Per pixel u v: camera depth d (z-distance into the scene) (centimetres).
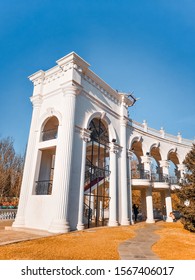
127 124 1998
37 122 1470
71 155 1184
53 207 1106
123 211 1639
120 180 1719
